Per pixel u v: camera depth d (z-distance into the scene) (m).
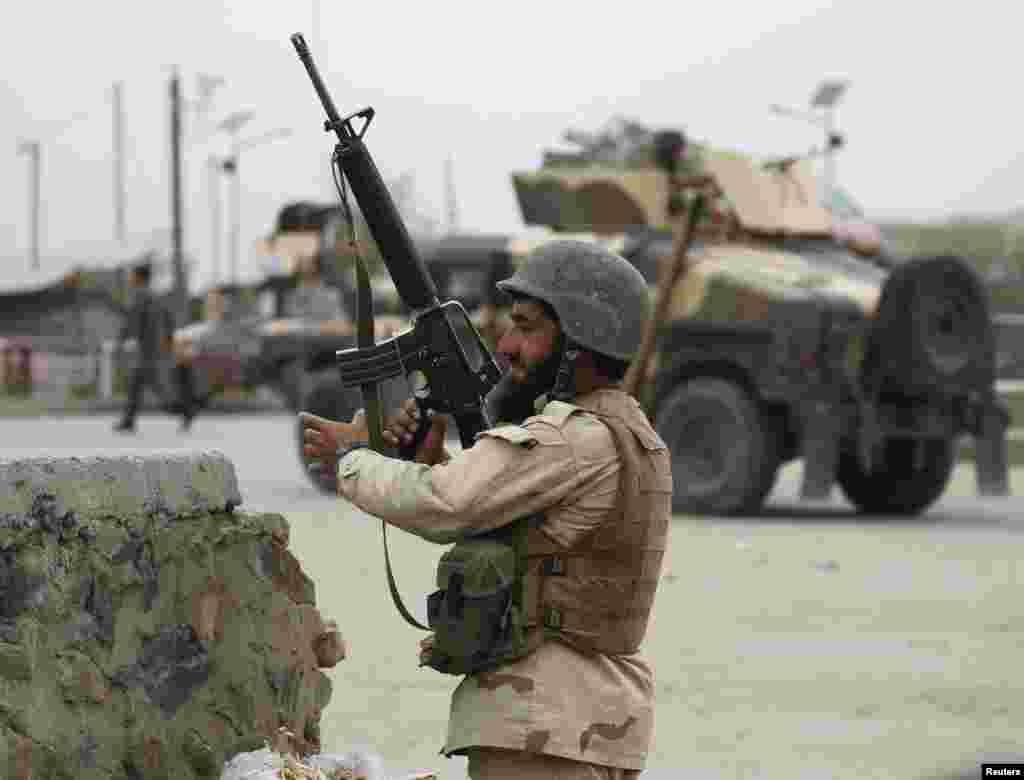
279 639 6.70
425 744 9.48
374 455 5.38
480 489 5.15
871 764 9.22
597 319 5.32
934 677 11.65
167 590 6.23
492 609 5.11
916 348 21.80
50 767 5.61
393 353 5.56
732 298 22.28
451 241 28.58
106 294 78.81
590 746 5.17
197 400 38.47
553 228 25.09
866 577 16.56
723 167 24.55
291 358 29.73
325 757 6.70
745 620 13.95
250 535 6.64
